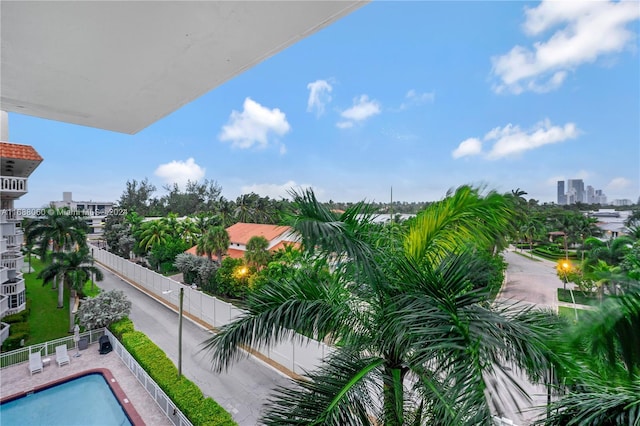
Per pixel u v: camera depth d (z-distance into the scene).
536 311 2.91
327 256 2.84
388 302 2.85
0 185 14.12
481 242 2.98
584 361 2.29
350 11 0.92
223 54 1.09
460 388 1.91
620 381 2.05
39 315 14.76
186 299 14.91
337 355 3.26
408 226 3.36
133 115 1.62
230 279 15.75
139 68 1.16
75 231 18.62
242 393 8.30
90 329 12.08
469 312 2.31
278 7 0.88
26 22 0.88
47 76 1.19
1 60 1.07
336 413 2.42
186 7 0.86
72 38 0.96
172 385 8.09
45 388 9.05
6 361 10.19
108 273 24.06
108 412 8.19
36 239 20.33
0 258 13.75
